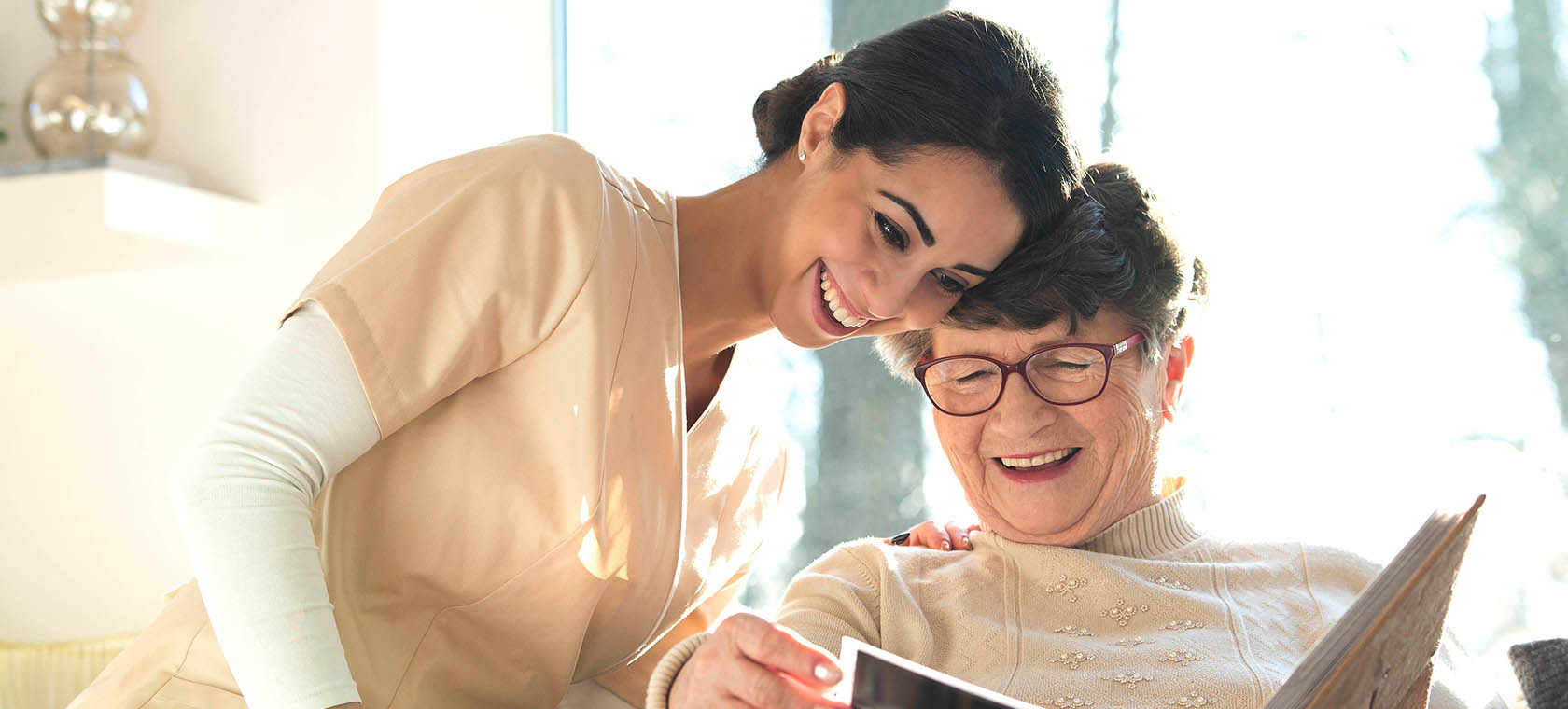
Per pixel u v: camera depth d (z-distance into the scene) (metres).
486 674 1.18
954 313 1.31
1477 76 1.78
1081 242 1.26
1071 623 1.30
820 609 1.35
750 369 1.46
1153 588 1.30
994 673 1.27
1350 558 1.34
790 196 1.26
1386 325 1.81
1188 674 1.22
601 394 1.12
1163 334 1.33
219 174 2.31
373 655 1.11
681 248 1.29
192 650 1.14
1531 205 1.74
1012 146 1.19
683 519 1.26
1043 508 1.33
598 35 2.37
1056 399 1.31
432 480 1.12
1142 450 1.34
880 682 0.87
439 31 2.32
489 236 1.09
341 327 1.03
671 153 2.30
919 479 2.04
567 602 1.16
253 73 2.30
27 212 2.10
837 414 2.11
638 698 1.41
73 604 2.37
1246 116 1.91
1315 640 1.27
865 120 1.20
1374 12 1.84
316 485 1.03
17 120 2.47
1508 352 1.74
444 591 1.14
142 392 2.35
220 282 2.31
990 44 1.22
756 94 2.24
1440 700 1.20
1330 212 1.85
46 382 2.41
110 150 2.22
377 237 1.08
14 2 2.51
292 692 0.95
